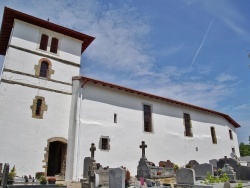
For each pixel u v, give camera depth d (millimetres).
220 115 29188
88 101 18094
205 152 25000
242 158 27562
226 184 9508
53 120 16984
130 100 20812
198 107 25844
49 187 11211
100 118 18250
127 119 19891
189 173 10758
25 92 16453
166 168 17016
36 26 18797
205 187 9914
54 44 19562
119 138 18750
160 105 23047
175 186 11188
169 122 23000
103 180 13523
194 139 24500
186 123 24875
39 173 15047
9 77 16156
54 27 19422
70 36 20547
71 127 17062
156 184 13359
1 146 14523
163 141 21703
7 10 17562
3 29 19750
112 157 17781
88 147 16766
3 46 22109
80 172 15758
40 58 18031
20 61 17031
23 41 17703
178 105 24625
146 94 21516
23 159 15023
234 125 32000
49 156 17875
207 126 26734
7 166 10680
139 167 16672
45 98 17172
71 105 17969
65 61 19281
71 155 16031
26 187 10578
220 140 27562
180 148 22797
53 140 16484
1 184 10484
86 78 18094
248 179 14906
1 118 15000
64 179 15633
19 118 15672
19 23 18094
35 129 16062
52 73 18188
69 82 18781
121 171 11375
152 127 21453
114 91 20016
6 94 15656
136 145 19609
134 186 12680
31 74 17156
